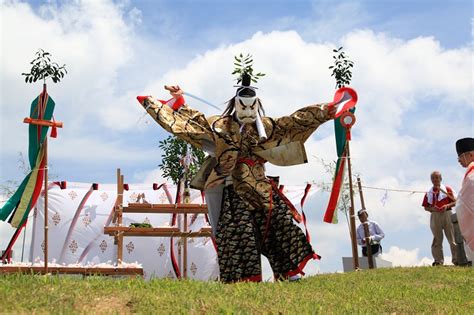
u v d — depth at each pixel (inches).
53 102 424.8
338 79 569.0
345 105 413.7
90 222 625.3
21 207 426.0
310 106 411.5
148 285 291.7
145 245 631.2
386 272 500.7
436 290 399.9
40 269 419.8
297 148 410.3
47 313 227.9
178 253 633.0
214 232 399.5
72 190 634.8
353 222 522.3
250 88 405.4
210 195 403.2
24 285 266.1
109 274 434.9
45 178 413.7
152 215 635.5
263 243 387.2
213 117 409.1
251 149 402.3
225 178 395.9
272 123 408.2
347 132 418.6
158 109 406.3
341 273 501.4
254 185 389.7
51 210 621.6
